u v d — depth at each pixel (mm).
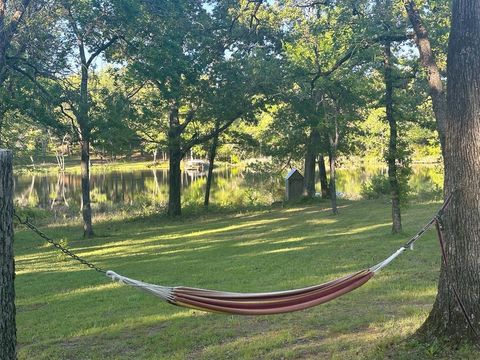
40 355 6598
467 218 5344
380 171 55969
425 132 22812
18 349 7008
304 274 11117
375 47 15211
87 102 20875
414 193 30094
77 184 56344
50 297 10852
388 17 14570
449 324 5438
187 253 16484
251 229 21906
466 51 5426
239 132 33500
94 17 20797
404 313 7273
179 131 29328
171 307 8898
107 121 21438
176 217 29438
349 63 16797
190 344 6664
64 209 33719
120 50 22891
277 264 12844
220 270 12680
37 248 20688
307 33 19141
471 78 5391
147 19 21422
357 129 27016
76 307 9570
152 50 21406
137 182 57344
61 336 7469
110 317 8453
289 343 6441
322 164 34438
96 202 37062
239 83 25922
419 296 8289
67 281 12789
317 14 19609
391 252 13156
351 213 24266
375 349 5676
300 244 16391
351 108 22578
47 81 20594
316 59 18281
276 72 24125
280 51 26328
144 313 8578
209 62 25688
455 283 5402
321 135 30266
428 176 41062
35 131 32594
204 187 48594
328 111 23484
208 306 4668
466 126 5391
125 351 6605
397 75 15867
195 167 74312
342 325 6875
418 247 13578
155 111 27234
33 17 17734
